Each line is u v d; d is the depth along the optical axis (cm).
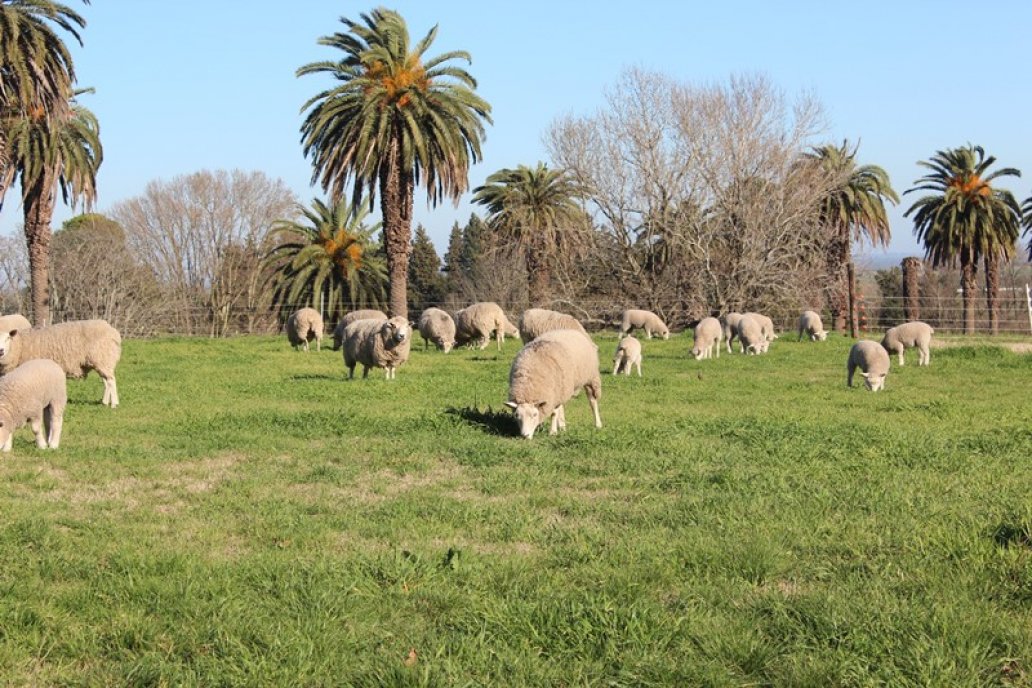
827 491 900
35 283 3928
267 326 6444
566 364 1294
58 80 3044
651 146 4512
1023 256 8706
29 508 863
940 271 7356
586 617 557
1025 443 1172
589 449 1162
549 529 789
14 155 3766
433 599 604
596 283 4841
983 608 563
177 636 546
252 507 879
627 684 488
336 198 3622
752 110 4444
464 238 9450
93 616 580
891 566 659
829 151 4834
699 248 4472
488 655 518
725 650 515
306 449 1198
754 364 2647
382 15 3628
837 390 1967
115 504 894
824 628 539
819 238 4506
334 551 728
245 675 495
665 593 624
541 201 4812
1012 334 4834
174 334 5484
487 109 3675
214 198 6706
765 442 1202
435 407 1619
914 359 2742
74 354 1587
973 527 730
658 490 952
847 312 4425
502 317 3397
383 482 1003
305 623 558
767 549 682
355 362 2222
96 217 7019
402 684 484
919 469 1023
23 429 1319
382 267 5284
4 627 555
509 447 1180
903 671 486
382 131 3481
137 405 1653
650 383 2080
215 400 1755
